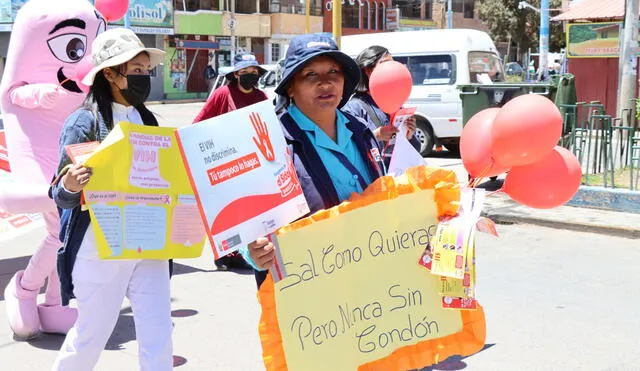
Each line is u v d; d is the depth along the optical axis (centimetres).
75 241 331
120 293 336
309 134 291
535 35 4353
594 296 598
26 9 518
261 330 274
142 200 316
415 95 1434
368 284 285
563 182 285
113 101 345
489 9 4331
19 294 500
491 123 290
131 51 332
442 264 281
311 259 277
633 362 462
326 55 284
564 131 1024
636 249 755
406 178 287
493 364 459
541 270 677
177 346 492
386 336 287
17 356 473
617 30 1805
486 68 1448
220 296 604
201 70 4019
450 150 1545
